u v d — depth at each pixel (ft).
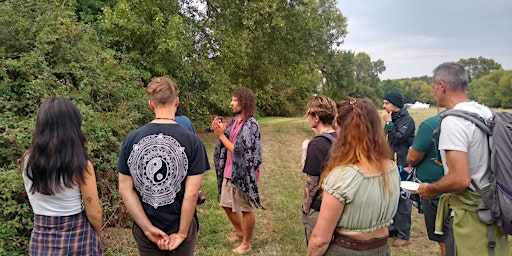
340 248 6.74
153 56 35.29
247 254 14.05
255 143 13.43
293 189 23.61
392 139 15.15
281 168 30.42
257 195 13.46
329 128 9.90
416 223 18.16
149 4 35.55
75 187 7.57
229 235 15.78
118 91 22.08
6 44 18.79
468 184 7.96
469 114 8.05
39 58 18.08
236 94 13.78
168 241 7.97
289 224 17.11
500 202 7.70
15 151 13.44
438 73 8.93
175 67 38.06
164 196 7.88
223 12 45.75
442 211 9.01
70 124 7.42
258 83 52.16
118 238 14.26
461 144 7.93
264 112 91.71
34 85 16.63
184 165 7.94
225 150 14.23
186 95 41.06
